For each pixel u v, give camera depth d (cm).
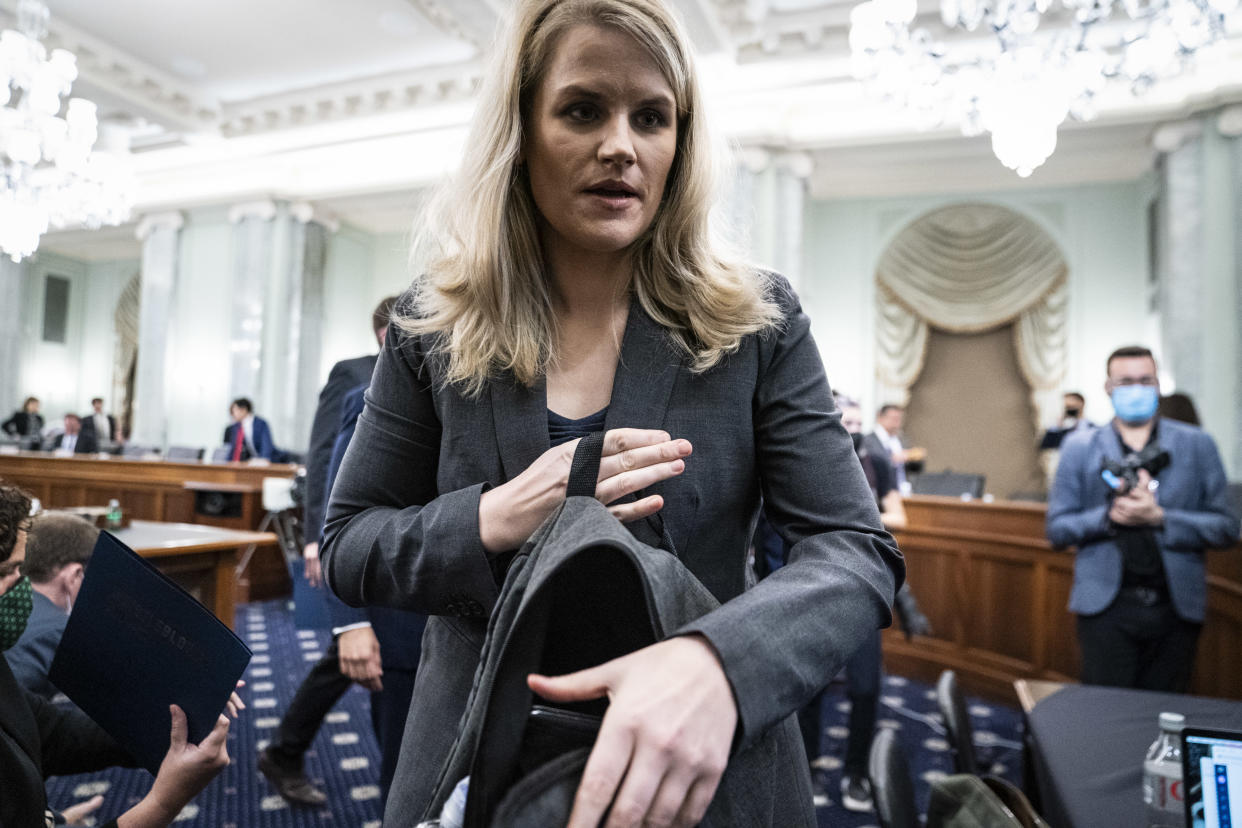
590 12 68
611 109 69
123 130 966
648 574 51
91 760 135
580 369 78
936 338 1007
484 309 74
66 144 485
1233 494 342
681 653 47
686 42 73
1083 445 282
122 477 721
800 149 834
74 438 1133
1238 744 107
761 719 47
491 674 52
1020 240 949
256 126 930
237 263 1038
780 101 802
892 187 965
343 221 1149
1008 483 968
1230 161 689
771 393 75
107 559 102
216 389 1053
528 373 74
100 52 774
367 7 706
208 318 1066
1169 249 718
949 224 973
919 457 748
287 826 268
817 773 306
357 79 841
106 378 1476
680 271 75
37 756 120
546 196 72
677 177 76
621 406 73
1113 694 209
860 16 374
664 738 43
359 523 75
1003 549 432
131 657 103
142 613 101
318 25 739
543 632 51
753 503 77
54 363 1459
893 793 118
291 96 873
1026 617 419
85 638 104
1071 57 351
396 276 1198
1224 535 255
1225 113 682
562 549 52
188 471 699
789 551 70
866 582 60
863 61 381
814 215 1018
